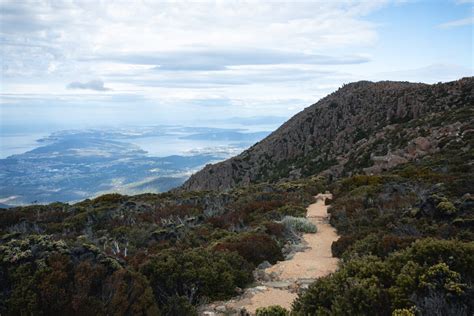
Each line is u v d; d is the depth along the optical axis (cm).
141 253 1208
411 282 607
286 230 1582
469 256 640
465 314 528
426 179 2261
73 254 739
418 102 6291
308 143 7631
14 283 663
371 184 2494
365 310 591
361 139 6419
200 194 3189
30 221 2170
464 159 2905
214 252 1098
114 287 682
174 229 1680
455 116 4772
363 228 1452
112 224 1998
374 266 687
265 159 7825
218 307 825
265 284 978
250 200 2588
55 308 635
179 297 779
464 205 1315
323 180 4222
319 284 689
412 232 1173
